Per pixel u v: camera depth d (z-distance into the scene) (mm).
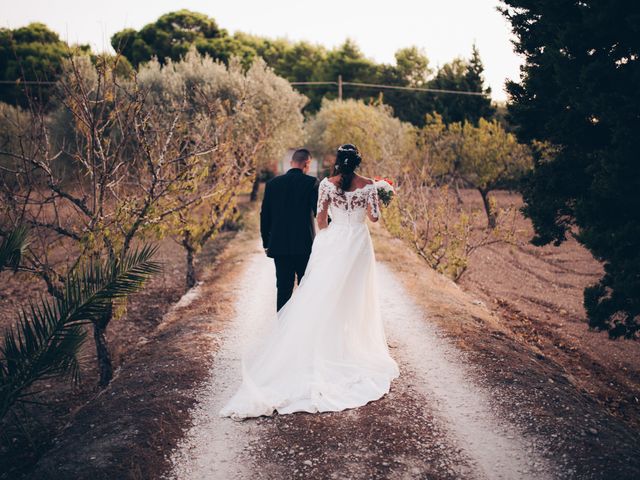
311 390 4094
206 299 7629
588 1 5590
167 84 16172
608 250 5395
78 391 6039
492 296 11516
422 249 11305
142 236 5984
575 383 4941
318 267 4418
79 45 5555
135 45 34656
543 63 6379
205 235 9625
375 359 4578
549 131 6492
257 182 24938
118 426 3826
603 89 5480
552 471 3326
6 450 4770
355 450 3539
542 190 6688
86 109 5496
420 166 18266
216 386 4512
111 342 7578
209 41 36656
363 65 49094
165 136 8195
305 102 22031
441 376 4688
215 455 3514
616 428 3969
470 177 22047
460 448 3586
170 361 5039
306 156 5191
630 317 5812
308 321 4297
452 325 6039
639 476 3232
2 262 3861
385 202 4676
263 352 4387
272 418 3916
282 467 3379
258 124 16781
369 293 4574
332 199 4438
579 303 11133
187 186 6336
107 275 3822
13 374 3496
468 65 29109
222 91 17062
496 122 21375
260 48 54812
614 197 5363
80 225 6090
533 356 5562
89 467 3340
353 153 4367
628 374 7398
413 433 3740
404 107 43844
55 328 3617
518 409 4070
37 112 5586
